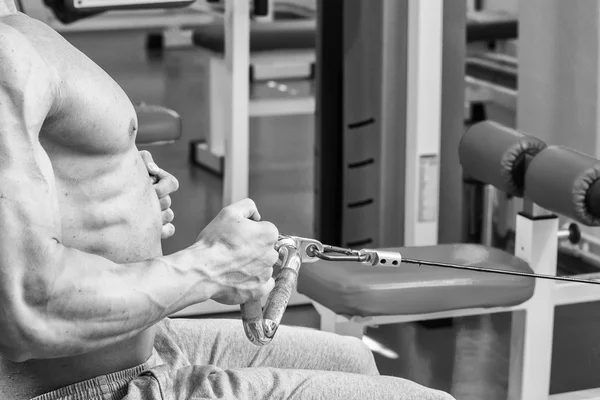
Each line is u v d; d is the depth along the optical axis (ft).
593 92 12.28
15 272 4.11
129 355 4.93
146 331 5.04
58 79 4.33
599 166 7.73
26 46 4.22
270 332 4.90
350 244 11.01
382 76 10.43
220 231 4.74
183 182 16.22
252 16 14.46
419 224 10.69
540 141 8.42
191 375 4.95
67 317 4.24
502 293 8.06
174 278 4.50
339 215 11.20
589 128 12.41
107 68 24.16
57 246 4.21
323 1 10.60
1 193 4.08
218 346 5.70
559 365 10.18
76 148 4.57
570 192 7.74
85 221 4.64
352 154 10.78
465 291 7.96
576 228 10.08
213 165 16.88
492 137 8.60
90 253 4.59
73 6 9.90
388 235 10.85
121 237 4.75
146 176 5.00
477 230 12.00
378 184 10.73
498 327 11.15
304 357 5.73
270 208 14.94
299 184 16.21
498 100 16.58
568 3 12.42
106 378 4.81
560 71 12.67
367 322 8.02
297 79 20.20
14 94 4.12
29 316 4.16
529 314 8.54
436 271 8.08
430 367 10.16
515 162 8.38
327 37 10.68
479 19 16.80
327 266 8.14
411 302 7.86
